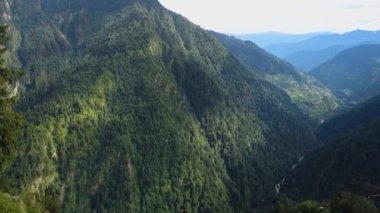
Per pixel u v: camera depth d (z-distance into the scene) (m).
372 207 154.75
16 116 79.19
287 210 178.38
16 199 85.06
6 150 78.31
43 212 95.56
